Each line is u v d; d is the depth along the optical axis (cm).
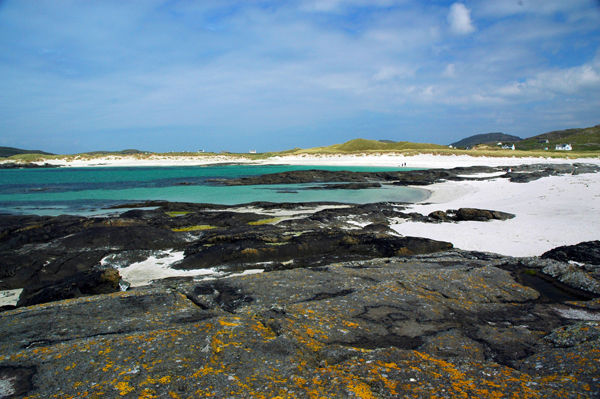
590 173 4900
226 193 4719
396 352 546
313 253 1675
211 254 1630
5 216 2675
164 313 748
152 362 523
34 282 1527
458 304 786
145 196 4469
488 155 10400
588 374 477
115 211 3347
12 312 787
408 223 2461
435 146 16950
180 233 2027
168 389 460
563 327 641
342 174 6662
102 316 744
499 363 550
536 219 2333
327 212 2548
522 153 10450
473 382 470
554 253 1505
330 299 789
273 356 543
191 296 879
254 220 2542
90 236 1884
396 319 699
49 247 1823
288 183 6222
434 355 567
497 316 735
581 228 2039
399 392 449
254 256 1620
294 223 2272
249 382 473
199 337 600
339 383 466
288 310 717
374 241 1712
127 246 1852
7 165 12950
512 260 1176
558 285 959
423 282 908
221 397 442
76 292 1207
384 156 12075
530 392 445
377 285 884
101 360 531
